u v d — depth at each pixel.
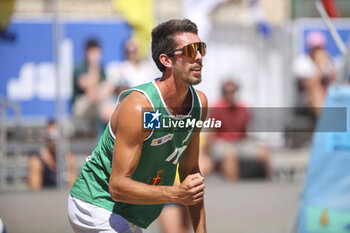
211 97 21.97
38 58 20.50
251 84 22.39
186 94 8.54
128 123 7.89
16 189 19.70
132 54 21.02
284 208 18.14
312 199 13.10
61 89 20.58
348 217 12.59
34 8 20.70
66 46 20.64
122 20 20.97
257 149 21.56
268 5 22.59
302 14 22.95
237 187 20.47
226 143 21.27
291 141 21.89
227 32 22.33
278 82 22.59
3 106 20.08
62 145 20.20
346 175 12.66
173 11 21.86
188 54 8.07
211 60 22.20
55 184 19.95
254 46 22.53
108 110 20.52
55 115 20.44
